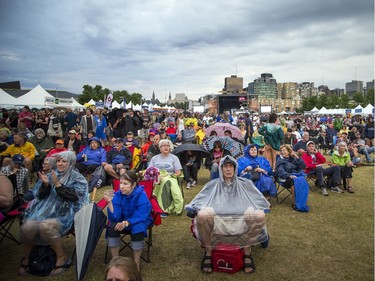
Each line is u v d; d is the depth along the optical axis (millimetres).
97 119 12070
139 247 3637
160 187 5863
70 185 4055
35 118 15430
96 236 3453
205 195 4027
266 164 6398
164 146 6426
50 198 3906
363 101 83625
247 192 3994
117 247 3674
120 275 1836
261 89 196375
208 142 7902
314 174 7473
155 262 3945
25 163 7348
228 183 4027
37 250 3654
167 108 52656
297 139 14141
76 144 9727
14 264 3912
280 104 155875
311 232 4898
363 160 12406
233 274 3633
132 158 8391
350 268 3744
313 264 3848
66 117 13914
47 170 4277
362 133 16391
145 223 3707
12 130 11539
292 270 3707
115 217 3697
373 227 5086
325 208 6160
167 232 4973
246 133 15305
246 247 3727
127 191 3715
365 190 7621
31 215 3797
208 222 3539
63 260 3779
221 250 3648
